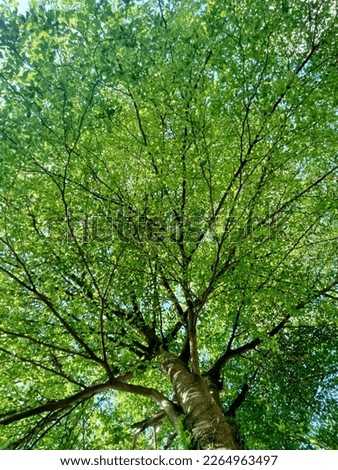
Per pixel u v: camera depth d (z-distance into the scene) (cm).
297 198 700
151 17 542
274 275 705
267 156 622
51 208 675
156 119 637
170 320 887
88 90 514
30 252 670
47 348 644
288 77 543
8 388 645
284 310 810
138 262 676
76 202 684
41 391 697
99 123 561
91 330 657
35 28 465
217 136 614
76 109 557
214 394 634
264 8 565
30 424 649
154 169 690
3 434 607
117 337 728
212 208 606
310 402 836
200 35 526
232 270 673
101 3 463
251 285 669
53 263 678
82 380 777
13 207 625
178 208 654
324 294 731
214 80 578
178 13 610
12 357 624
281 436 785
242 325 858
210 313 779
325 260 820
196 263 673
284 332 886
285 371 848
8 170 539
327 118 596
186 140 579
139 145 692
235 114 580
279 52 646
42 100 504
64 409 648
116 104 540
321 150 639
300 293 684
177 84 532
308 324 903
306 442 748
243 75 542
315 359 872
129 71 512
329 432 773
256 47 560
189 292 636
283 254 731
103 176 695
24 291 694
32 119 490
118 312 736
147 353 743
